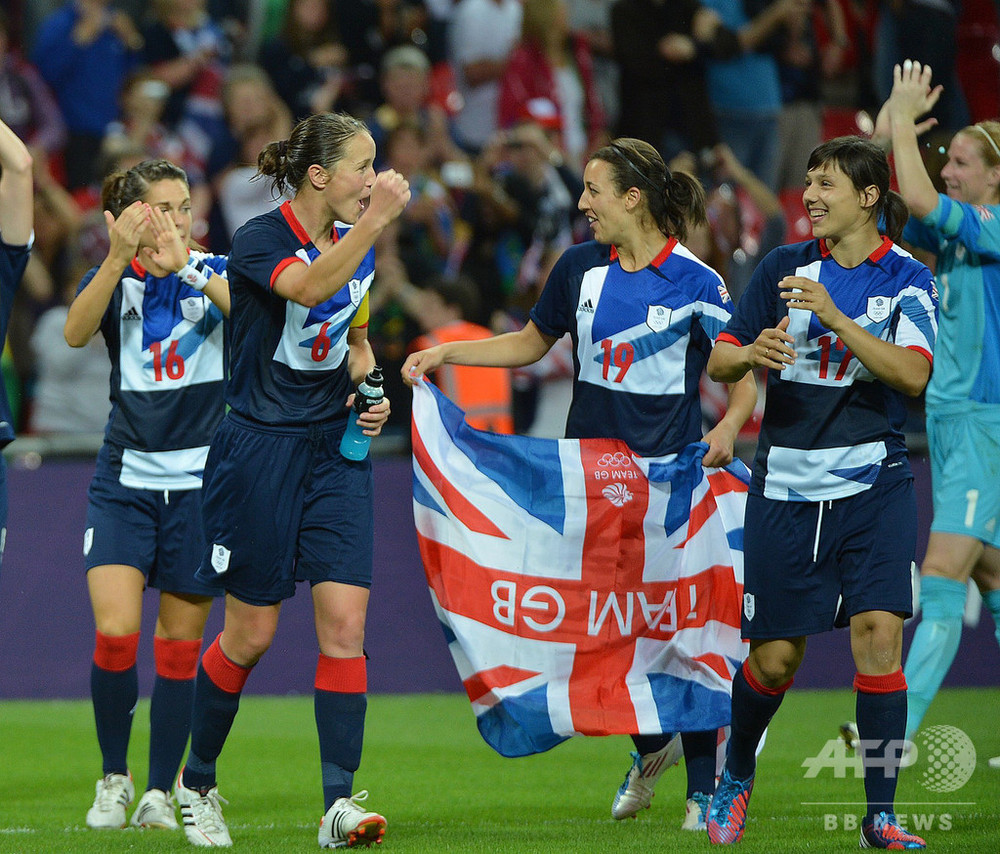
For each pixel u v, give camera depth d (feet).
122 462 54.54
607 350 51.29
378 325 106.22
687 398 51.85
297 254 45.06
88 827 52.75
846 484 45.06
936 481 61.82
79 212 115.96
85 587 91.56
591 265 51.93
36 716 84.43
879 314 45.65
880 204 46.16
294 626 94.12
